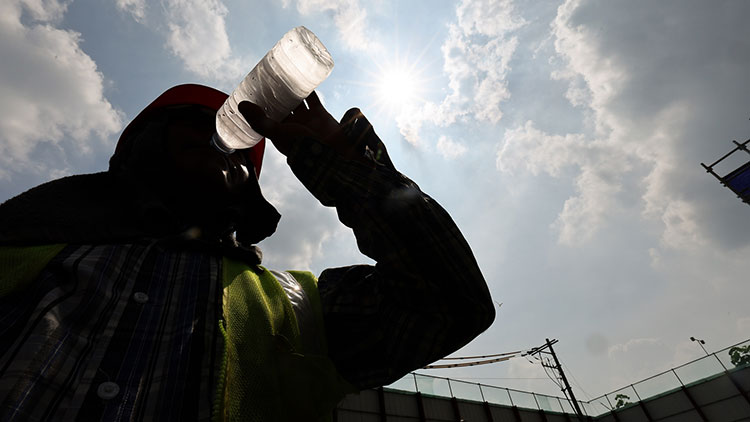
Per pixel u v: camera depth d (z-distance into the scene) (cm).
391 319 83
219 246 91
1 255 70
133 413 51
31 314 57
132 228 90
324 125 94
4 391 45
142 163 104
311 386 73
